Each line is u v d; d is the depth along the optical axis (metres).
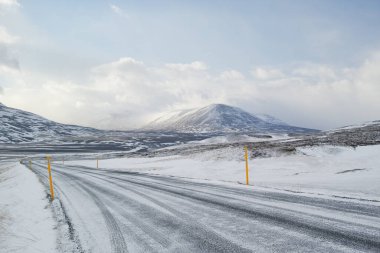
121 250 4.41
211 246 4.29
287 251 3.89
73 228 5.96
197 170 20.34
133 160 38.44
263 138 77.50
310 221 5.19
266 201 7.19
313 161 18.91
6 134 152.00
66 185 14.38
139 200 8.66
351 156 19.45
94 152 79.62
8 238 5.79
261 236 4.59
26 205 9.58
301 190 8.83
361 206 6.05
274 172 16.47
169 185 11.87
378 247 3.82
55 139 156.25
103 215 6.93
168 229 5.35
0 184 20.47
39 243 5.24
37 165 36.66
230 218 5.81
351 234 4.37
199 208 6.95
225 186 10.55
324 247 3.95
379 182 9.75
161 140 158.25
